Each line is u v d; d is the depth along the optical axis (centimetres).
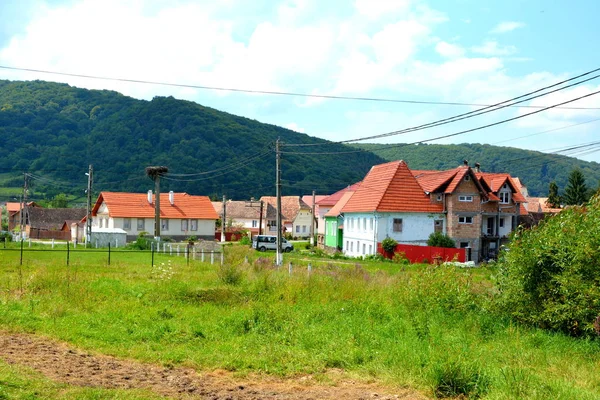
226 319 1565
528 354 1233
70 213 9962
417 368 1104
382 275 2588
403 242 5488
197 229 7794
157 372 1117
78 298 1819
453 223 5528
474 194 5606
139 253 4734
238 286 2256
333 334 1417
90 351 1259
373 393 1005
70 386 944
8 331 1417
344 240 6438
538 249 1528
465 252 4825
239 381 1080
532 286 1549
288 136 11969
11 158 9794
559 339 1381
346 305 1770
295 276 2312
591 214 1534
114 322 1542
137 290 2062
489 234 5922
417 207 5528
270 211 10419
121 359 1208
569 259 1473
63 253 4481
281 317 1583
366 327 1487
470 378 1014
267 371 1138
